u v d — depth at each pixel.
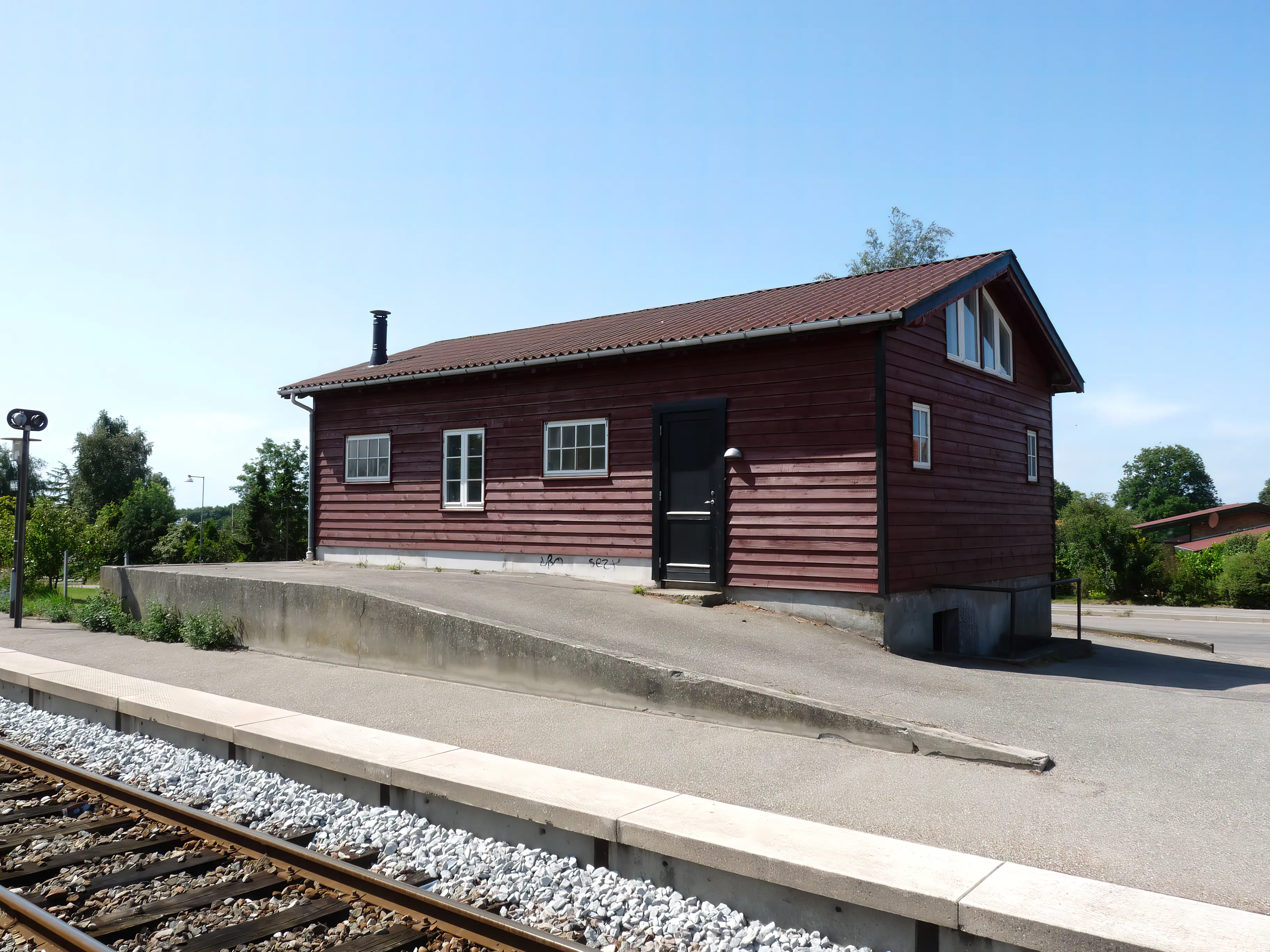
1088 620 25.41
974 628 13.44
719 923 4.55
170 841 5.87
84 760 7.90
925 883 4.17
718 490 12.24
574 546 13.91
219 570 15.37
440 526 15.77
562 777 6.06
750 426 12.03
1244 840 4.77
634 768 6.37
